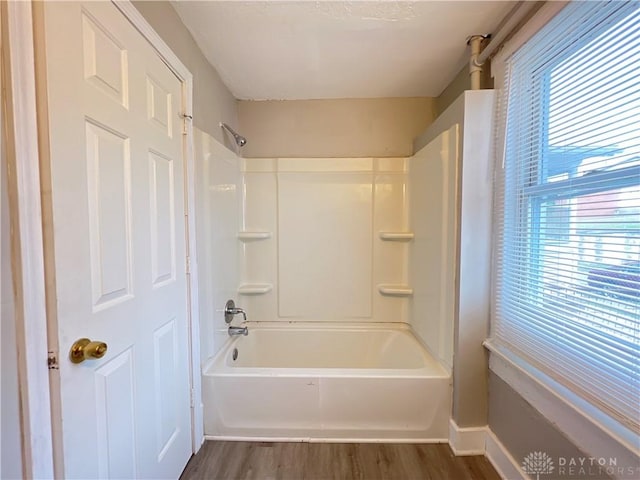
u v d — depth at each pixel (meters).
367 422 1.69
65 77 0.77
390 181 2.45
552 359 1.15
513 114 1.42
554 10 1.14
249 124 2.50
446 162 1.73
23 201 0.68
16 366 0.68
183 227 1.48
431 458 1.57
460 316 1.58
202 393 1.68
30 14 0.69
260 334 2.45
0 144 0.65
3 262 0.65
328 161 2.45
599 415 0.98
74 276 0.80
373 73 2.04
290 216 2.49
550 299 1.18
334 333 2.45
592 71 1.00
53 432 0.75
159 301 1.25
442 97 2.33
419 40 1.65
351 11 1.42
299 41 1.66
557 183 1.15
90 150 0.87
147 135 1.16
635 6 0.86
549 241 1.20
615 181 0.93
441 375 1.68
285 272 2.50
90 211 0.87
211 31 1.57
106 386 0.93
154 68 1.21
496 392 1.52
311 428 1.69
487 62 1.67
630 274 0.87
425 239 2.05
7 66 0.66
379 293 2.48
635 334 0.86
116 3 0.98
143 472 1.13
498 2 1.36
